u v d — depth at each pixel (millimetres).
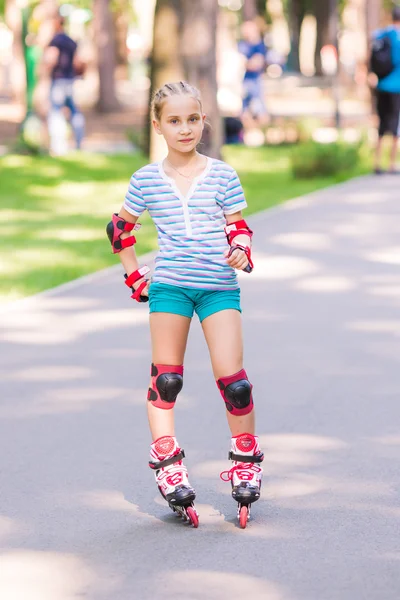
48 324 10898
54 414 8094
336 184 21656
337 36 31266
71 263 14047
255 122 33500
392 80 22516
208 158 6105
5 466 7027
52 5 25922
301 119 29703
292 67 64625
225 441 7480
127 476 6852
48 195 20594
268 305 11594
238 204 6047
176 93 5949
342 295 12039
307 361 9461
